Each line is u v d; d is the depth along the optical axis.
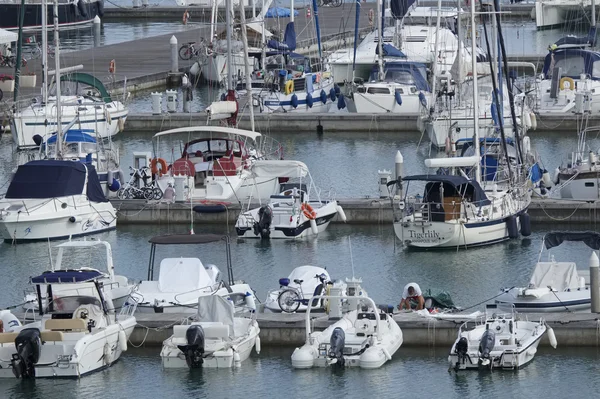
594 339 98.88
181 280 106.75
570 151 169.50
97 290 99.00
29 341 93.25
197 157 147.50
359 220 137.38
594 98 183.38
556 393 92.25
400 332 99.12
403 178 127.06
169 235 113.06
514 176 135.25
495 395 92.12
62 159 145.38
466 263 122.44
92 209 135.00
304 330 100.06
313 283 106.69
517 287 107.69
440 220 126.12
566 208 135.50
